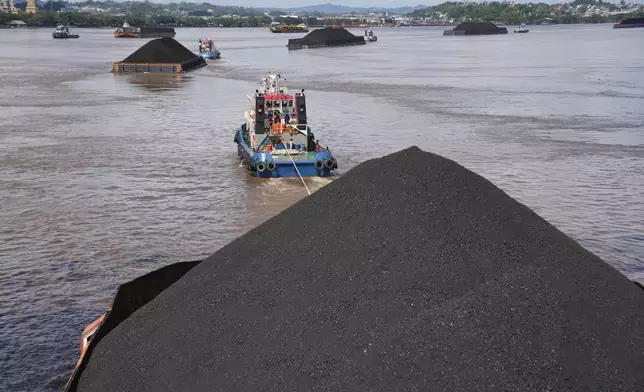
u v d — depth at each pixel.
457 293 6.36
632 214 18.36
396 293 6.48
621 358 5.88
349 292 6.71
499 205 7.82
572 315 6.18
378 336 6.11
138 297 9.32
